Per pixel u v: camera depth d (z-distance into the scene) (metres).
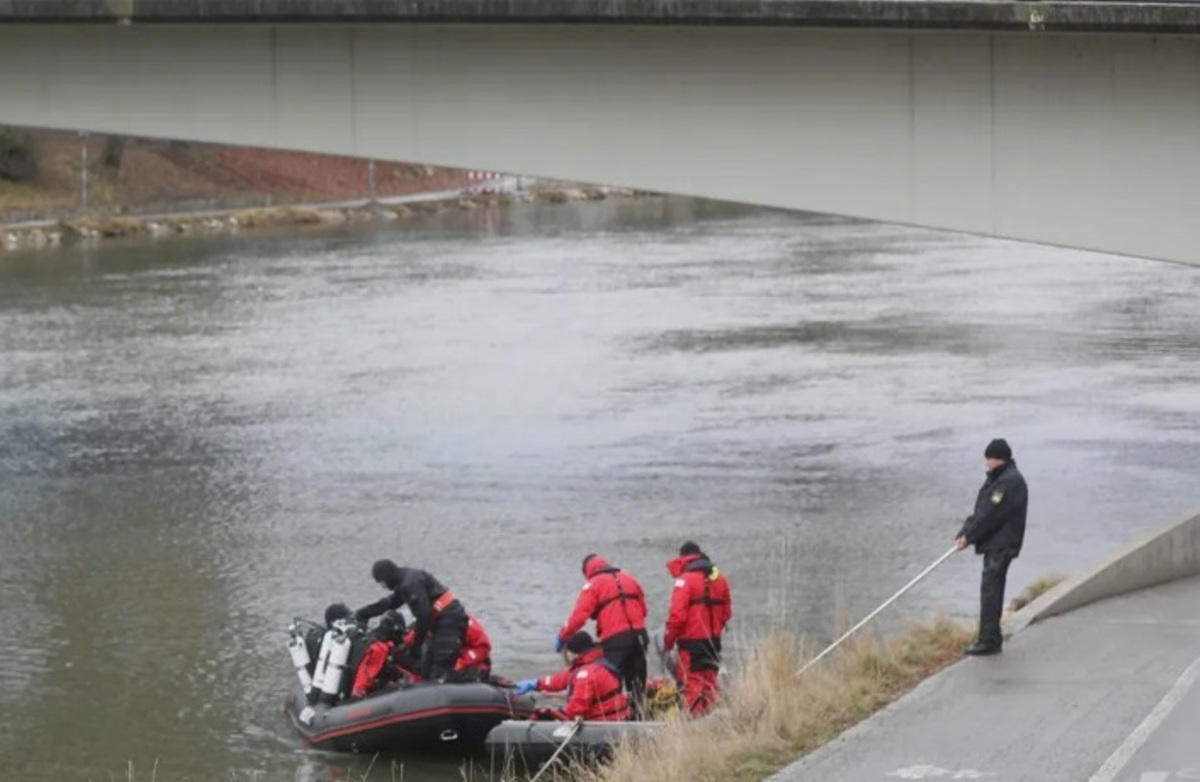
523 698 20.52
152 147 118.62
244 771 20.34
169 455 39.03
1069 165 30.17
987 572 18.11
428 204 125.19
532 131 31.86
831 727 15.84
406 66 32.06
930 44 30.33
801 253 84.25
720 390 45.84
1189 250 29.89
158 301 67.12
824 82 30.78
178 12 31.69
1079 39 29.80
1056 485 33.84
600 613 19.83
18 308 65.00
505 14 30.62
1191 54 29.44
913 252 83.38
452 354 53.03
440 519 32.72
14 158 104.62
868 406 42.97
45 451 39.53
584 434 40.53
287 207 115.56
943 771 14.20
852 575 28.03
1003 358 49.78
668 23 30.12
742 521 31.98
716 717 16.67
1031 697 16.41
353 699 21.12
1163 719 15.49
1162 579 21.81
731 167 31.28
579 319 60.59
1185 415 40.66
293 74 32.44
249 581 28.92
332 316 62.41
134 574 29.48
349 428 41.78
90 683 23.92
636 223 108.31
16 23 32.16
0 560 30.48
